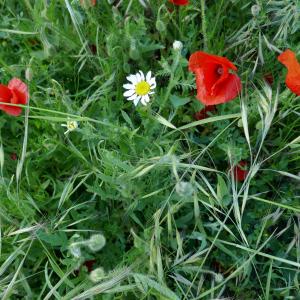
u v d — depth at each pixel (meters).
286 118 0.32
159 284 0.26
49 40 0.35
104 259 0.30
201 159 0.31
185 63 0.31
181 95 0.32
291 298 0.28
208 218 0.31
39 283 0.31
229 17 0.37
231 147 0.29
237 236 0.30
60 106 0.32
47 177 0.33
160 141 0.30
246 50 0.35
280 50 0.33
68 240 0.28
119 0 0.37
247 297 0.29
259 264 0.30
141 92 0.31
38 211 0.31
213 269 0.30
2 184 0.30
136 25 0.33
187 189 0.26
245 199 0.28
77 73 0.36
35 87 0.33
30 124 0.34
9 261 0.28
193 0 0.34
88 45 0.36
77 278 0.29
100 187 0.30
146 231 0.28
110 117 0.32
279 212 0.30
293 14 0.32
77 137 0.33
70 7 0.33
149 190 0.30
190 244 0.30
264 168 0.32
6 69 0.34
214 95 0.28
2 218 0.30
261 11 0.33
